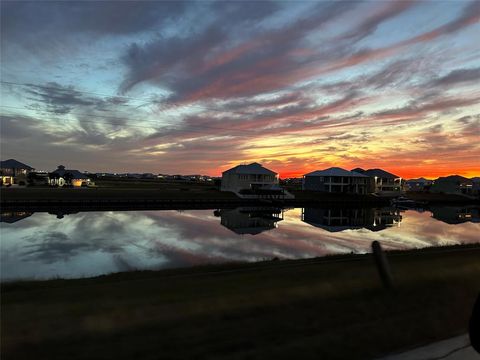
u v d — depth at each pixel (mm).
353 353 5211
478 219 63969
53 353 5059
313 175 119812
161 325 6055
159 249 28359
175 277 10672
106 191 88500
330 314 6664
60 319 6238
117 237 33906
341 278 9375
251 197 91688
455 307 7176
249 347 5316
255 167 105688
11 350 5125
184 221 49094
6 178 107750
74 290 8594
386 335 5797
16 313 6570
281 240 34750
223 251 28047
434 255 14977
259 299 7457
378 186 120250
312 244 32625
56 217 49688
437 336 5840
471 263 11961
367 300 7465
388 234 41250
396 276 9211
